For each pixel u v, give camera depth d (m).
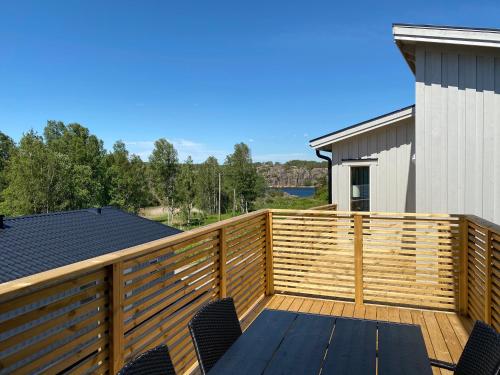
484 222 3.43
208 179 50.62
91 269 1.80
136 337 2.23
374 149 7.65
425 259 4.20
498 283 3.08
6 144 51.47
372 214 4.37
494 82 5.28
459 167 5.39
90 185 40.91
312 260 4.63
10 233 10.73
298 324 2.04
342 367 1.55
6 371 1.46
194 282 2.94
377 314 4.14
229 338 1.95
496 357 1.38
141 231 13.30
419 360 1.61
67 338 1.78
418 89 5.57
